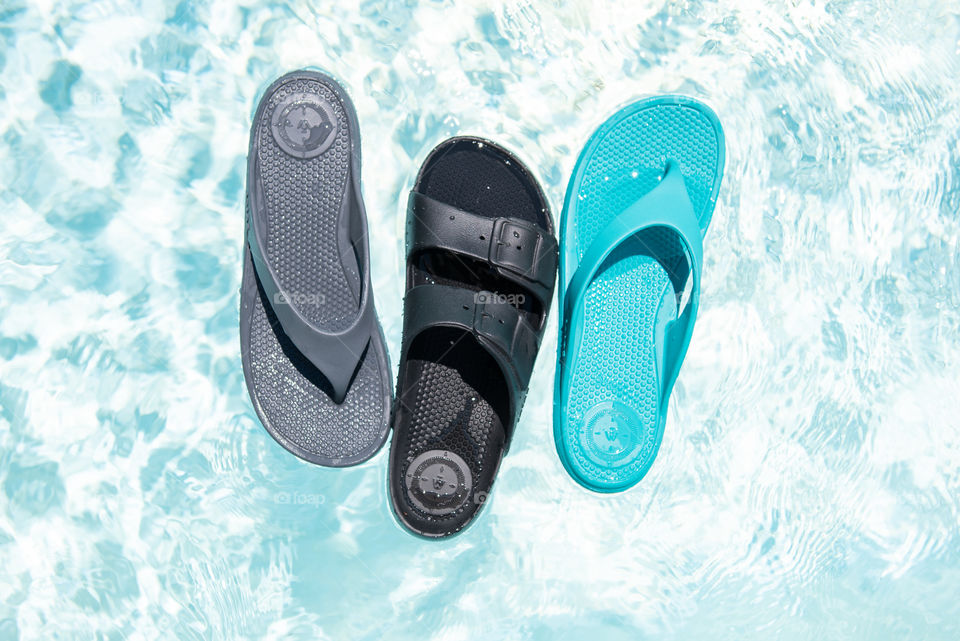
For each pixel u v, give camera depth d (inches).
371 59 45.1
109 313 45.0
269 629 44.7
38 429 44.7
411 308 43.2
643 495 45.5
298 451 44.3
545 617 45.1
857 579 45.9
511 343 42.8
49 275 44.9
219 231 45.2
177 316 45.1
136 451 44.9
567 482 45.3
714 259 45.8
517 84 45.3
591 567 45.3
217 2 44.9
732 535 45.6
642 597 45.3
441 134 45.3
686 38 45.6
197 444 45.0
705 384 45.8
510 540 45.1
